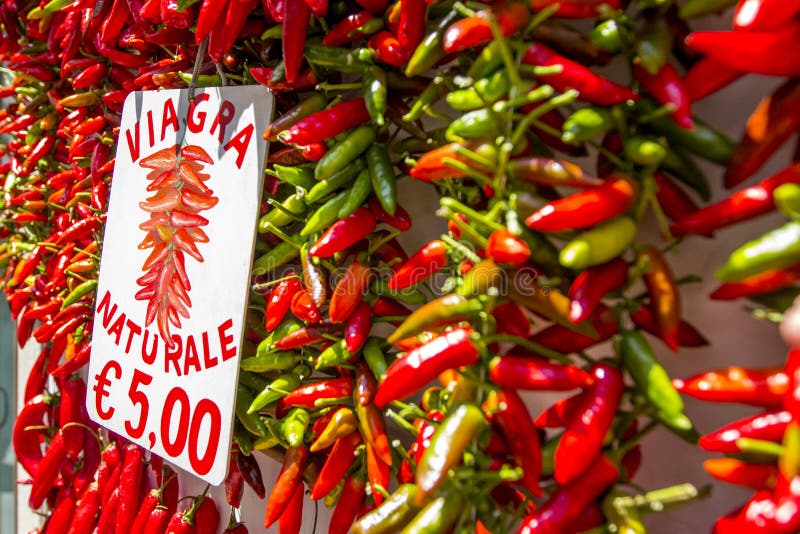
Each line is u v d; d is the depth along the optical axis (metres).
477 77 0.93
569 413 0.87
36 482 1.94
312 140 1.12
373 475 1.10
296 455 1.25
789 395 0.68
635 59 0.85
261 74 1.23
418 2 1.00
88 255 1.87
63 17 1.92
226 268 1.33
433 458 0.84
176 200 1.46
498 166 0.89
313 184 1.23
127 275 1.58
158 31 1.47
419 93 1.14
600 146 0.89
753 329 0.89
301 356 1.29
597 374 0.85
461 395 0.92
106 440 1.97
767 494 0.72
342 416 1.16
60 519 1.95
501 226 0.89
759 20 0.69
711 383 0.78
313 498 1.17
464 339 0.89
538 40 0.91
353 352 1.12
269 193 1.40
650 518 0.98
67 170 2.06
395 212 1.15
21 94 2.15
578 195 0.82
